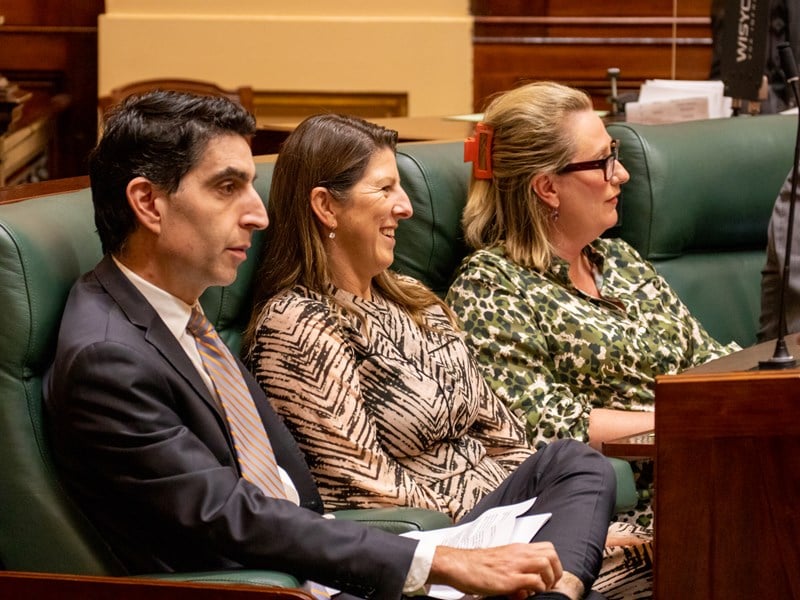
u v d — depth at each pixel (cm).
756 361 263
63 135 862
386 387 305
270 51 829
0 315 236
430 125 566
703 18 838
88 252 264
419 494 294
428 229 369
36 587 220
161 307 244
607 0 839
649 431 296
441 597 258
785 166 434
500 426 334
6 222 238
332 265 311
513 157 361
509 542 257
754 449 229
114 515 237
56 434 233
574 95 364
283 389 289
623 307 373
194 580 224
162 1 827
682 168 415
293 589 213
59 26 852
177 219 239
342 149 306
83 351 228
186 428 233
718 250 436
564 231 366
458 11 838
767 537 230
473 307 349
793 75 277
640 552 306
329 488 287
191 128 238
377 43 832
